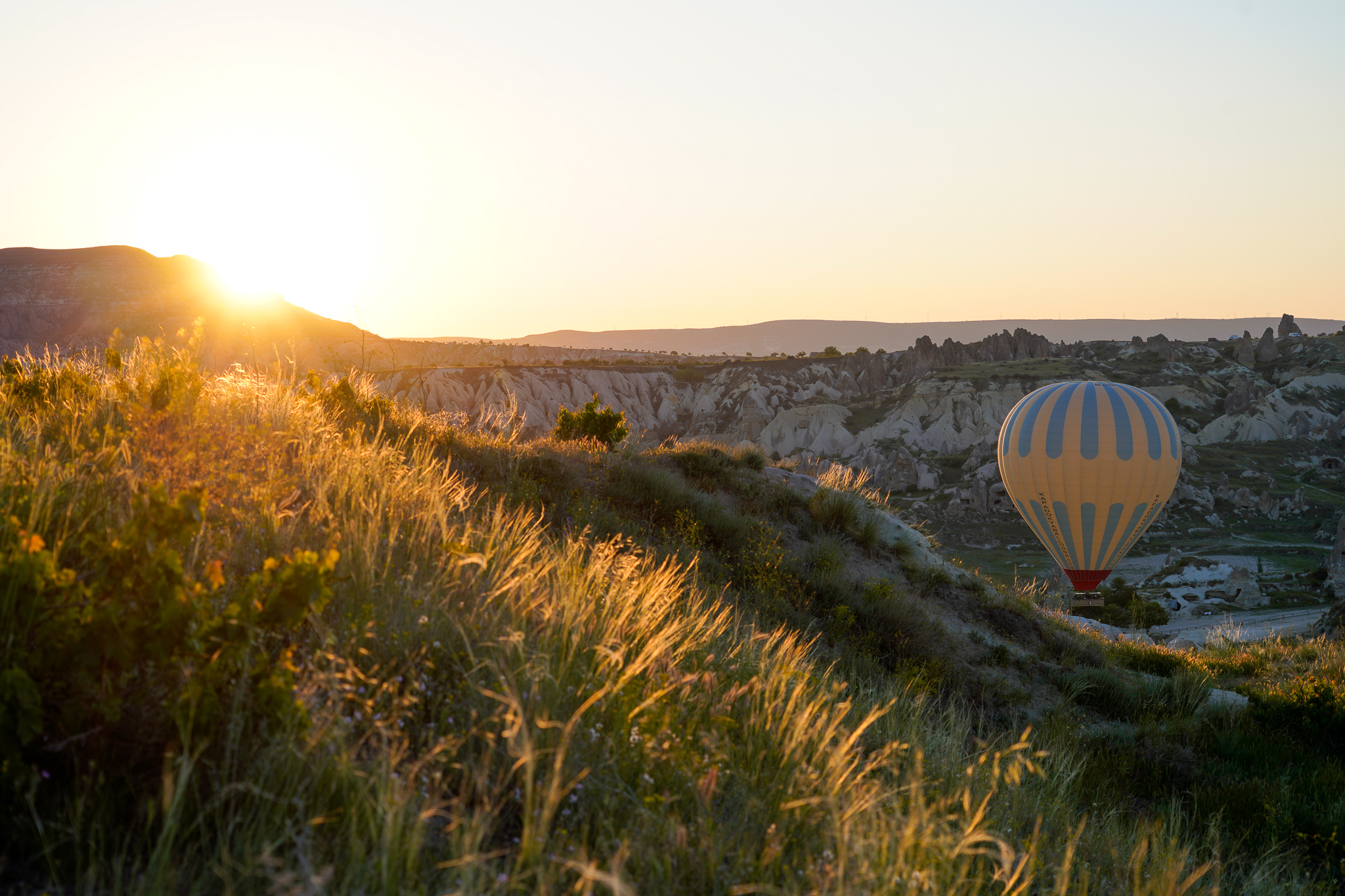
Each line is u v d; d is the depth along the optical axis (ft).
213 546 12.67
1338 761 31.60
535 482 33.40
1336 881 21.54
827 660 29.19
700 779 11.03
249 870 7.23
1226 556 285.64
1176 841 19.77
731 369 557.33
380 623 12.47
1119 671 42.27
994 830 14.46
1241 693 42.01
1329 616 89.20
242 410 22.18
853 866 9.86
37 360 25.41
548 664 12.28
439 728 10.74
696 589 26.68
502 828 9.84
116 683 8.84
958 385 478.18
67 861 7.64
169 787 7.68
